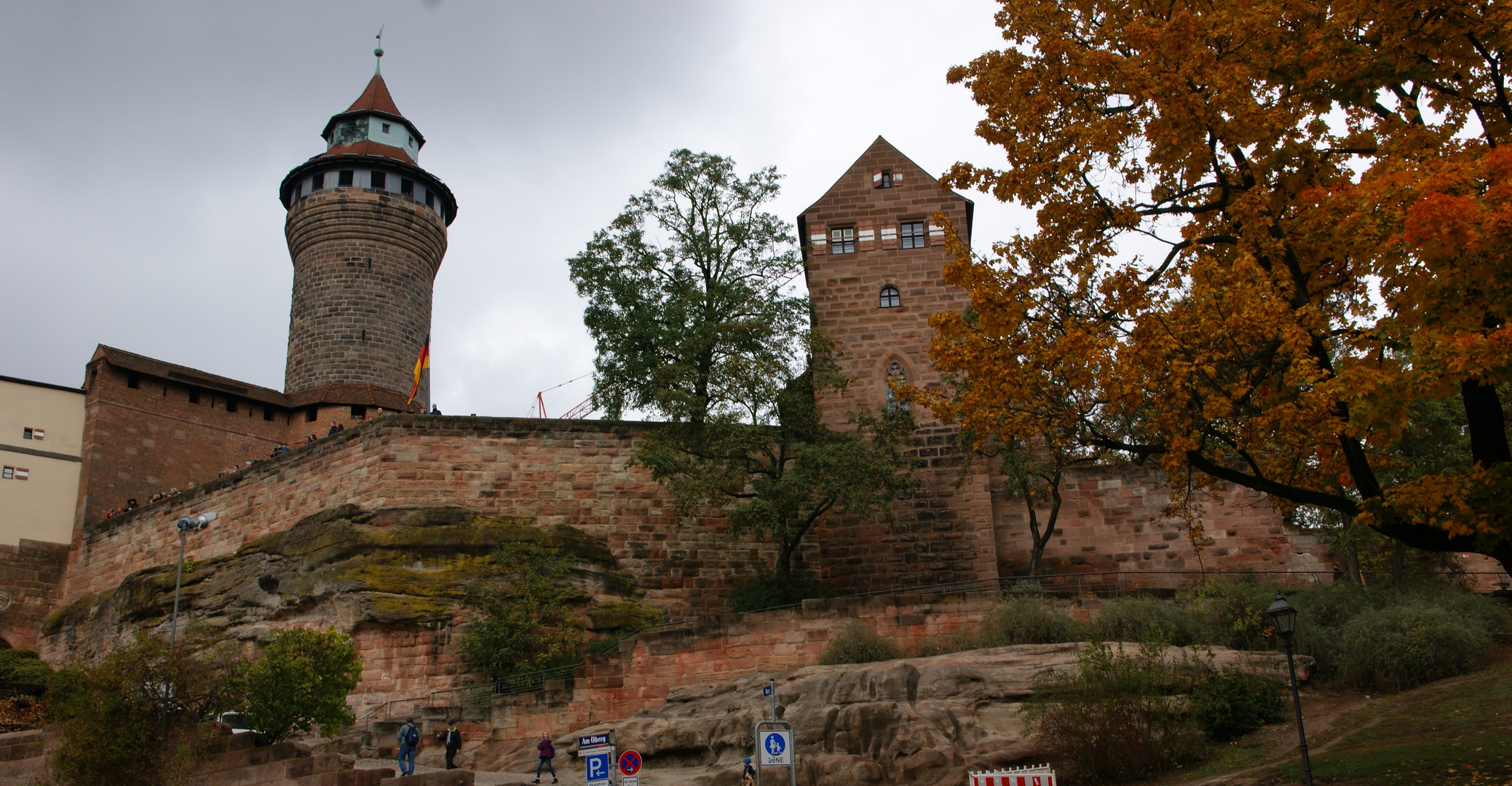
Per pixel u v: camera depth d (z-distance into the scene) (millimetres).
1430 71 15758
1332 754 18328
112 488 53219
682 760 25125
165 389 56219
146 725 21484
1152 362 16484
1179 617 26781
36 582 51125
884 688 24156
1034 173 18469
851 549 36875
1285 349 15328
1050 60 18391
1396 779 15711
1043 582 35312
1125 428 21797
